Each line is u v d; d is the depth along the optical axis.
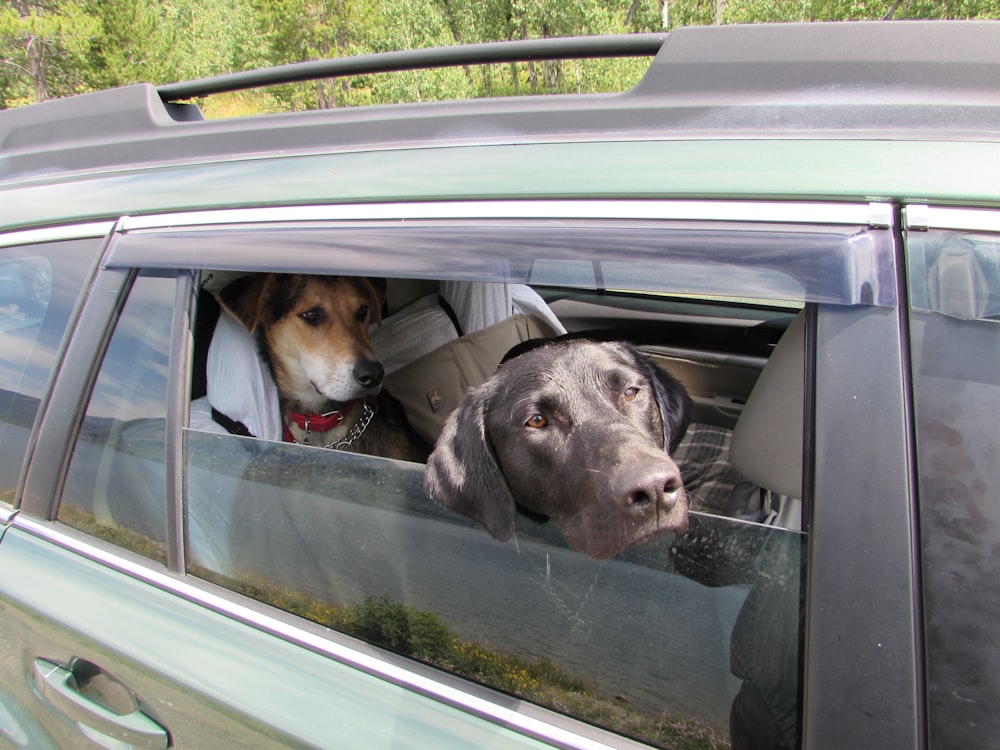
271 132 1.43
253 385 2.10
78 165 1.66
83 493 1.47
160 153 1.55
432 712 1.07
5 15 22.27
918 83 1.03
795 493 1.28
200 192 1.36
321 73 1.46
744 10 19.88
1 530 1.53
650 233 1.01
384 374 2.26
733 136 1.07
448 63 1.36
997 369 0.87
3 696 1.52
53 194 1.57
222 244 1.28
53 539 1.47
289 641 1.20
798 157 1.00
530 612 1.13
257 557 1.32
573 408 1.50
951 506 0.84
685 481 1.96
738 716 0.94
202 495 1.36
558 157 1.12
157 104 1.64
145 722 1.26
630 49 1.24
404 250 1.13
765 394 1.36
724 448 2.07
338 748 1.06
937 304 0.89
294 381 2.31
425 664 1.13
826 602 0.87
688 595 1.03
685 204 1.00
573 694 1.05
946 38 1.03
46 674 1.39
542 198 1.08
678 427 1.77
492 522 1.27
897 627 0.83
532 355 1.67
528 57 1.32
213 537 1.35
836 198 0.95
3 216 1.60
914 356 0.89
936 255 0.90
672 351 2.72
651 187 1.03
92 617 1.33
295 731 1.09
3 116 1.90
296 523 1.30
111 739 1.29
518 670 1.09
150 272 1.42
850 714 0.84
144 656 1.25
